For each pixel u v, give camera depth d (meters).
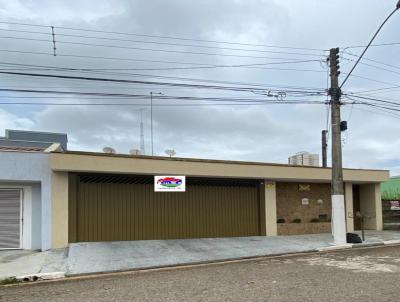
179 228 21.22
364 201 29.38
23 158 18.19
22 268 14.75
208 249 18.81
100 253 17.11
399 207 29.98
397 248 19.80
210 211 22.14
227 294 10.02
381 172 27.95
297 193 25.42
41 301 9.94
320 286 10.70
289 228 24.73
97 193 19.58
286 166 23.55
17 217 18.70
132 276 13.62
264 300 9.23
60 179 18.67
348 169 26.53
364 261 15.32
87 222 19.27
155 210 20.72
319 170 24.58
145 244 19.23
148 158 19.83
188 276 13.09
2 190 18.69
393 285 10.66
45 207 18.31
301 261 15.91
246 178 23.00
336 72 21.23
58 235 18.42
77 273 14.11
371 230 28.48
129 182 20.27
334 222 21.08
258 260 16.78
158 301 9.46
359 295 9.55
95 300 9.81
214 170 21.39
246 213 23.22
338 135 21.22
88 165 18.62
